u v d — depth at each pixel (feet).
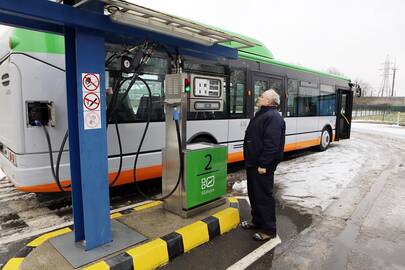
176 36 11.03
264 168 11.47
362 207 15.98
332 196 17.83
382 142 45.39
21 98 12.82
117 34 10.55
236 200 15.51
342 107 41.52
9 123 13.84
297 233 12.80
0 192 17.75
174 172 12.93
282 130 11.55
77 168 9.92
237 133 22.41
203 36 11.85
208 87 13.24
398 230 13.19
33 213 14.67
